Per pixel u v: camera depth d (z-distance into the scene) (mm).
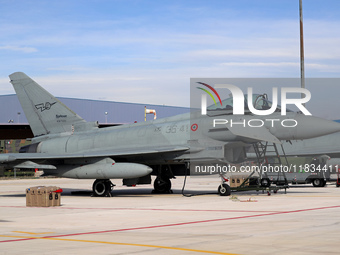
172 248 8672
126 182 24547
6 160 23281
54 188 18078
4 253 8422
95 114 64000
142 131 23547
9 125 60375
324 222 11953
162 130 23000
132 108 65625
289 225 11469
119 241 9547
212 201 19250
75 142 25062
